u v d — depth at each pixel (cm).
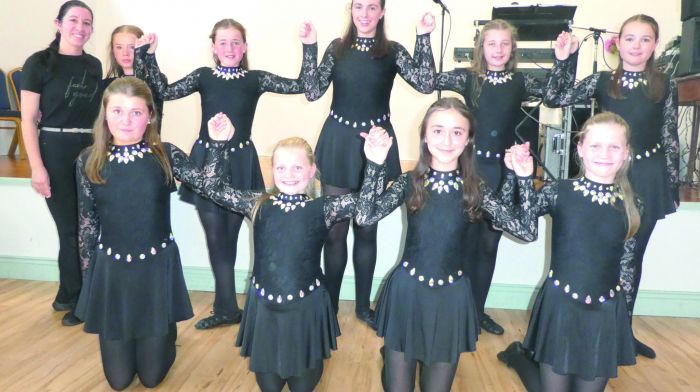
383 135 159
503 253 282
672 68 426
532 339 175
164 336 188
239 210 180
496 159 227
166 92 234
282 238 168
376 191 162
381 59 228
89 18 245
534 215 165
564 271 168
